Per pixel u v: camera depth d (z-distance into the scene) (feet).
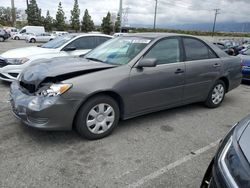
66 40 24.85
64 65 12.93
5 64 21.86
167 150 11.98
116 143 12.41
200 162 11.07
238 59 19.63
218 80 18.11
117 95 12.90
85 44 25.17
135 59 13.48
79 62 13.66
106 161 10.79
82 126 12.07
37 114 11.15
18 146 11.70
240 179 5.33
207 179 7.31
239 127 7.16
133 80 13.12
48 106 11.09
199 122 15.70
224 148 6.61
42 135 12.84
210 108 18.44
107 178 9.66
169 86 14.80
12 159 10.62
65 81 11.44
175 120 15.83
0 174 9.60
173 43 15.38
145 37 15.10
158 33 15.92
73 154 11.23
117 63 13.67
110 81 12.34
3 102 17.89
